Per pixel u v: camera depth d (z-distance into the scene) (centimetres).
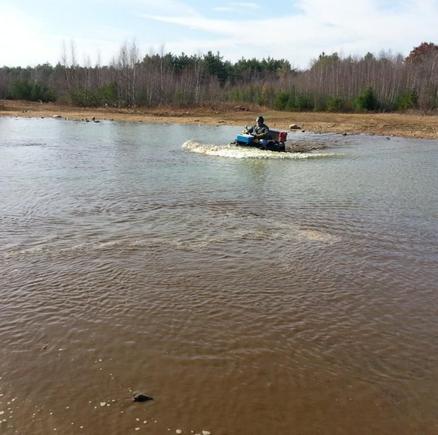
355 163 1939
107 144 2373
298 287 721
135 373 502
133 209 1138
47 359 523
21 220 1026
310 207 1194
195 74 6712
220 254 848
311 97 5294
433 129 3297
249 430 428
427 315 647
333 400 470
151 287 706
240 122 3828
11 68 9950
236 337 576
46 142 2408
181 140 2600
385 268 805
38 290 688
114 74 6016
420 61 7156
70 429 423
